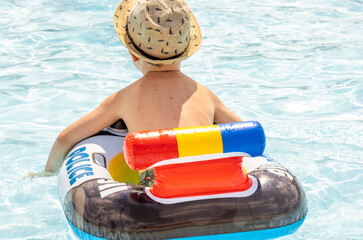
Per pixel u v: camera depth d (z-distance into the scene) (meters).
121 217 2.08
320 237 2.31
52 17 5.64
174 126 2.40
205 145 2.03
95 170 2.40
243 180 2.16
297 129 3.48
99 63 4.58
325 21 5.60
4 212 2.60
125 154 2.04
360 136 3.36
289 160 3.09
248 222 2.12
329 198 2.66
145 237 2.06
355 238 2.30
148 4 2.38
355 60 4.59
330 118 3.61
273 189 2.21
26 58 4.68
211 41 5.09
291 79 4.27
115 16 2.64
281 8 6.03
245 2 6.23
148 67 2.55
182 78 2.55
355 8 6.02
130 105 2.51
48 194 2.77
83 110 3.75
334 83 4.17
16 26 5.38
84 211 2.16
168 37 2.37
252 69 4.47
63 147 2.71
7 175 2.96
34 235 2.41
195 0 6.25
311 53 4.77
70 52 4.80
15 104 3.84
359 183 2.80
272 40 5.11
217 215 2.09
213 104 2.62
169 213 2.07
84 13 5.77
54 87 4.11
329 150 3.20
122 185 2.23
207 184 2.12
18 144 3.31
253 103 3.86
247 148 2.07
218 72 4.42
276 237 2.20
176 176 2.08
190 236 2.08
